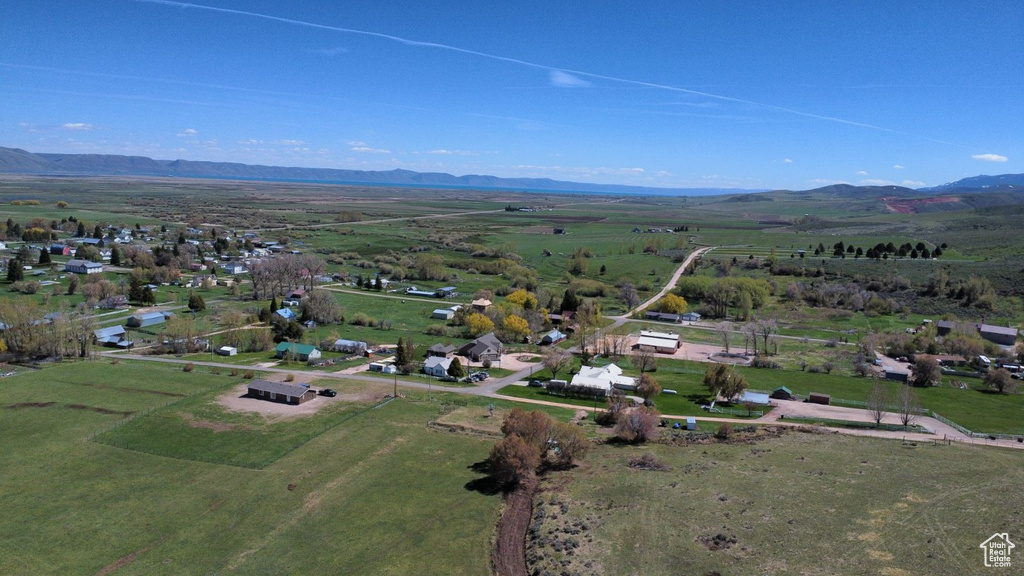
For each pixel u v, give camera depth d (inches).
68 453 3068.4
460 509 2603.3
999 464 2783.0
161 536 2396.7
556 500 2596.0
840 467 2787.9
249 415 3614.7
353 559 2255.2
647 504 2474.2
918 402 3774.6
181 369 4527.6
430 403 3929.6
